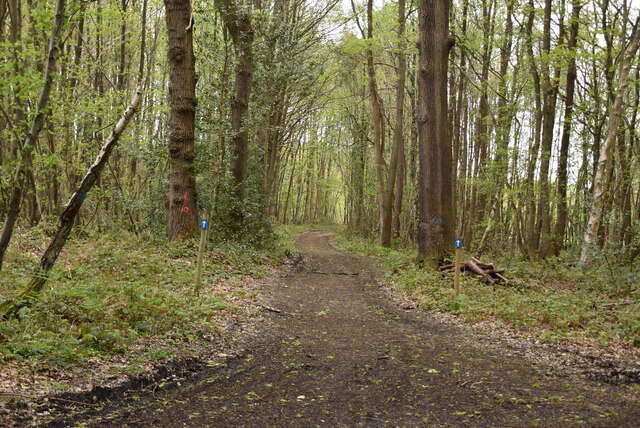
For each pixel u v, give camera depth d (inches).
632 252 598.9
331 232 2164.1
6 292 275.4
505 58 925.2
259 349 275.4
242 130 678.5
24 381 178.7
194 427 160.9
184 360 234.4
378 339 317.4
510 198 849.5
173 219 585.0
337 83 1379.2
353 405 191.3
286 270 698.2
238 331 308.2
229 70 651.5
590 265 621.6
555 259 719.7
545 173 817.5
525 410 182.7
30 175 540.4
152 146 668.1
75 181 681.0
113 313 268.8
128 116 244.5
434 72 655.1
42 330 226.2
